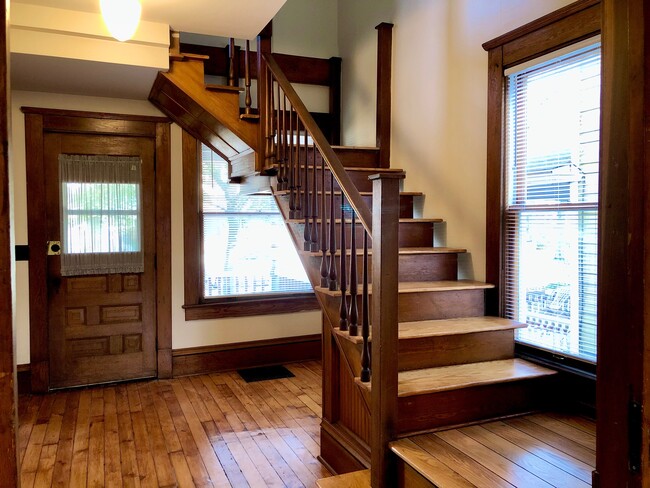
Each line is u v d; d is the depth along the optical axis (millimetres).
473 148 3141
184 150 4387
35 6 2920
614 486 708
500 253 2904
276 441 3104
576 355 2484
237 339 4625
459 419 2270
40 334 3975
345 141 4824
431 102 3543
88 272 4129
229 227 4609
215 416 3500
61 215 4043
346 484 2191
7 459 914
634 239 661
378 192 2041
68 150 4055
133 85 3717
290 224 3152
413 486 1958
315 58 4852
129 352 4289
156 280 4336
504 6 2895
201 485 2578
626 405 683
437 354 2533
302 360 4875
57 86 3750
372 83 4309
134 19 2637
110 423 3377
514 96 2850
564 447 2047
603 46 728
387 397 2068
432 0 3523
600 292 729
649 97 635
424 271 3113
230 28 3318
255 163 3602
